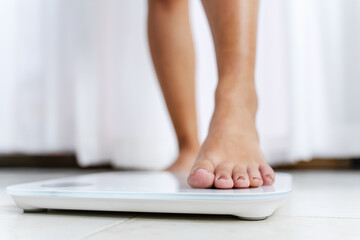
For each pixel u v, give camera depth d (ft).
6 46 5.68
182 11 3.28
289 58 4.72
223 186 1.79
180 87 3.28
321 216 1.81
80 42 5.33
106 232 1.50
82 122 5.26
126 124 5.24
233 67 2.27
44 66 5.55
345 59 4.76
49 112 5.51
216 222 1.66
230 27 2.27
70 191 1.77
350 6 4.73
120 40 5.30
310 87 4.79
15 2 5.64
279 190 1.71
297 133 4.68
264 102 4.85
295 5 4.75
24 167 6.05
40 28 5.58
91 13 5.37
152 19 3.28
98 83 5.39
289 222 1.67
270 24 4.84
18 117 5.67
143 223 1.65
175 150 5.18
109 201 1.74
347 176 4.20
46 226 1.61
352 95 4.76
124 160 5.23
